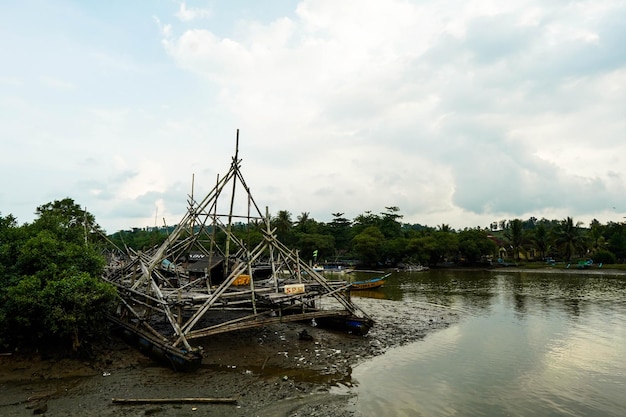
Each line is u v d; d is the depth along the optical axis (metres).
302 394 16.55
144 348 21.53
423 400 16.11
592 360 21.42
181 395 16.20
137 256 29.42
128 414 14.38
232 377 18.50
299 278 28.52
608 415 14.88
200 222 30.89
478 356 22.23
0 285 18.47
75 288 18.28
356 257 124.19
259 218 29.08
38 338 19.22
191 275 33.81
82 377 17.86
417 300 44.75
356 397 16.33
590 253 107.81
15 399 15.32
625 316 33.59
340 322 28.69
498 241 136.88
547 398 16.41
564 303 40.97
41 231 22.38
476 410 15.23
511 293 50.12
